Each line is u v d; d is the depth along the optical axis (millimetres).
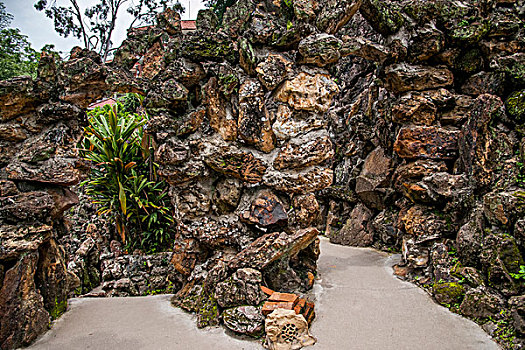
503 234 2963
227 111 3115
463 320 2820
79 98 3107
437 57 3902
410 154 4023
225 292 2746
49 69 2920
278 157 3113
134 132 5039
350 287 3480
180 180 3059
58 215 3121
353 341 2473
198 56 2977
